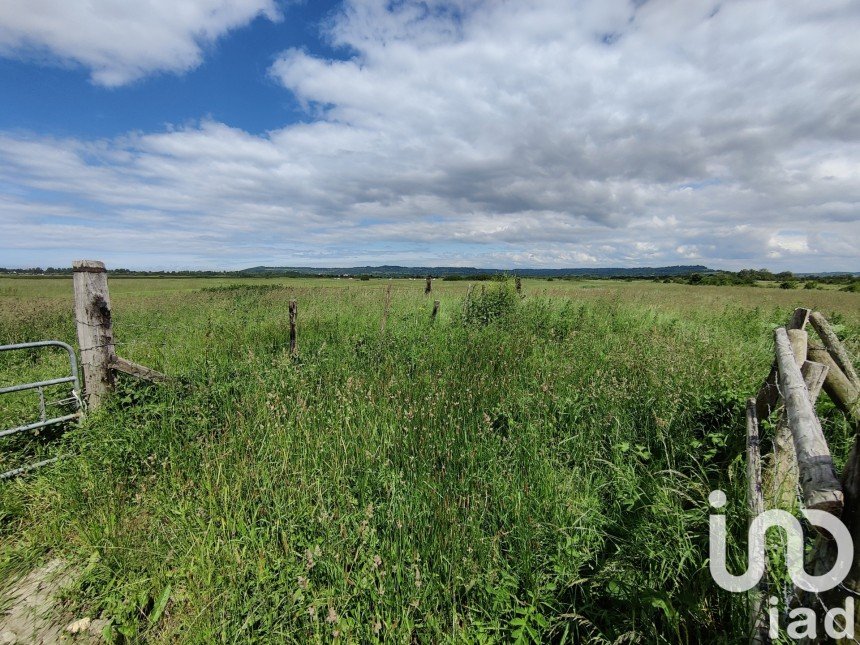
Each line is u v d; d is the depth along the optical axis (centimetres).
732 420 385
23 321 1105
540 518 310
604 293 1930
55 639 259
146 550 301
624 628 228
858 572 128
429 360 693
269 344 825
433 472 371
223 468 386
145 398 500
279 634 243
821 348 350
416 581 256
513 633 230
